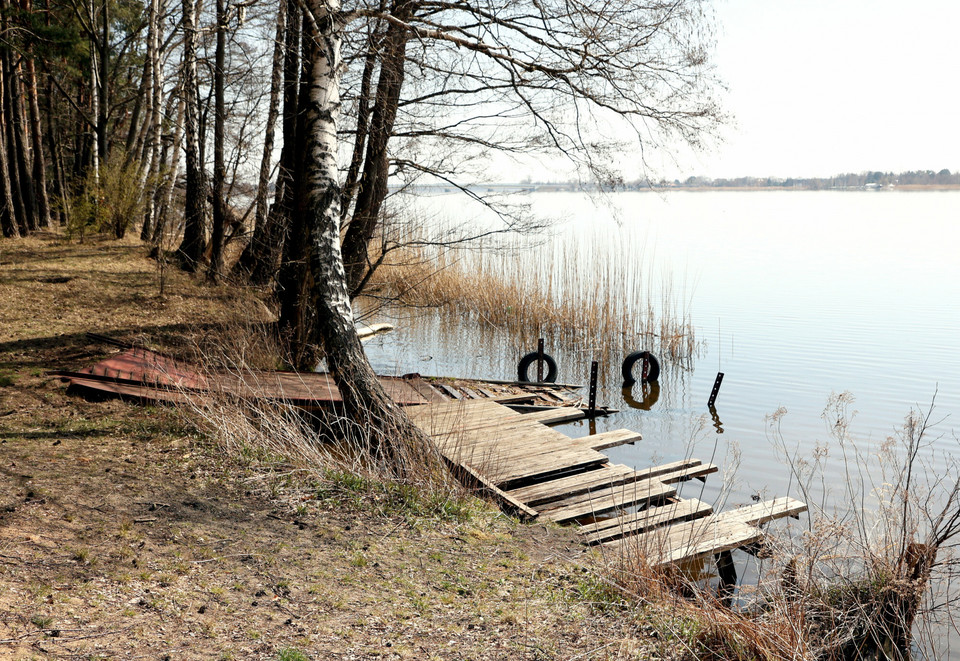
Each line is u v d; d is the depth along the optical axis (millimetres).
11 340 10969
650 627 4996
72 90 32750
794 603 5344
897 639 5543
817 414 12750
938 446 11008
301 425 8633
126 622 3998
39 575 4301
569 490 8023
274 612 4457
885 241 47344
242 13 8805
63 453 6570
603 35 10570
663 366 16422
